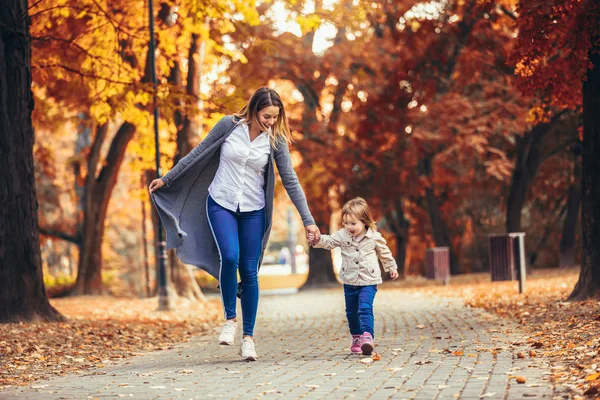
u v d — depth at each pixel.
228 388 6.93
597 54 14.79
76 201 42.34
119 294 45.38
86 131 44.03
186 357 10.07
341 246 9.15
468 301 17.97
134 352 11.11
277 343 11.59
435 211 37.62
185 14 20.72
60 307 24.69
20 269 14.96
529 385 6.39
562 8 14.38
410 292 25.89
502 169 29.73
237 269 8.53
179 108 18.77
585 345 8.35
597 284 14.66
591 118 14.87
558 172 36.75
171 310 23.02
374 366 8.06
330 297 27.19
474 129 30.02
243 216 8.42
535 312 13.31
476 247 40.97
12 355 10.27
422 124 33.41
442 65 34.69
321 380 7.21
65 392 7.08
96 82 19.00
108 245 52.25
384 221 44.25
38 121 28.06
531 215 40.19
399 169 35.81
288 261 95.12
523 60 15.66
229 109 19.27
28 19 15.27
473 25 32.22
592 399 5.67
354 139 37.69
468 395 6.11
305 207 8.62
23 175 15.05
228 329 8.35
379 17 32.53
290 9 23.02
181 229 8.43
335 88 38.28
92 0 19.28
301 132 38.38
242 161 8.27
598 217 14.68
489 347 9.13
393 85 34.81
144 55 25.81
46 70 20.02
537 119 19.64
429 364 7.99
